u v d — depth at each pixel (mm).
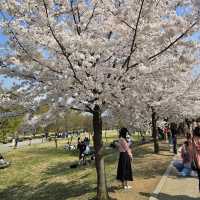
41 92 10406
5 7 9102
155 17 9688
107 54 9977
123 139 12562
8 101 10508
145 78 10016
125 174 12383
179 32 9320
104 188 11211
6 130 30406
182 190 11914
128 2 9438
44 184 18562
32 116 10750
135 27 9500
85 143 24922
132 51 9742
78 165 23453
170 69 10258
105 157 25031
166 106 15062
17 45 9750
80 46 9125
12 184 20656
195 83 15039
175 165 14828
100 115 11320
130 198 11102
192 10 9109
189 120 28891
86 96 9445
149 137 53094
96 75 9211
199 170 10898
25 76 10352
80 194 13758
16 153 34688
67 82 9281
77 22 10453
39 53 9859
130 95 10008
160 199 10758
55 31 9211
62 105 10227
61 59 9617
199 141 10938
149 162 18844
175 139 22984
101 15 10312
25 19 9609
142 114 12461
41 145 45312
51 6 9320
